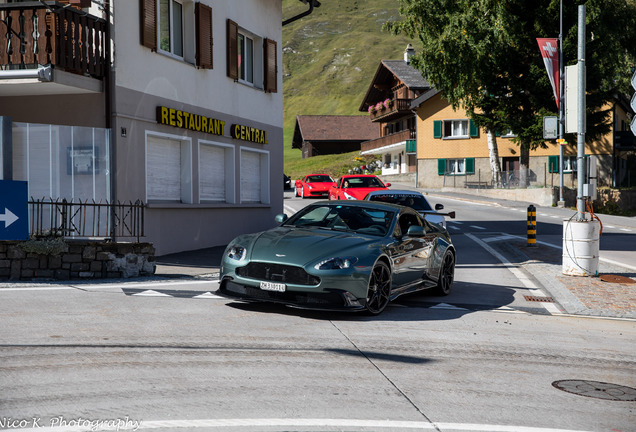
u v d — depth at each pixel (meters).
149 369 5.03
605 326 7.89
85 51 11.76
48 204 10.71
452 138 49.81
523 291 10.39
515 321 7.91
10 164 10.38
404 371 5.33
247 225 18.11
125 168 12.63
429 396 4.68
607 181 47.16
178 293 8.84
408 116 60.69
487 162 49.16
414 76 59.31
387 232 8.42
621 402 4.77
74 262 9.83
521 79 36.22
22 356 5.29
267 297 7.47
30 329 6.27
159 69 13.89
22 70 11.17
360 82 194.12
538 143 36.62
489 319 7.95
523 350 6.34
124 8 12.70
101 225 12.09
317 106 182.25
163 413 4.04
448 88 37.00
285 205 33.69
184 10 15.31
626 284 10.88
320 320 7.32
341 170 72.50
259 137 18.42
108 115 12.34
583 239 11.54
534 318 8.20
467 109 39.19
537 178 47.94
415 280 8.82
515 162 48.75
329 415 4.14
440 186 50.19
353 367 5.37
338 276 7.22
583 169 11.73
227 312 7.54
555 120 29.41
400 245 8.35
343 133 97.94
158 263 12.44
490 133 41.38
